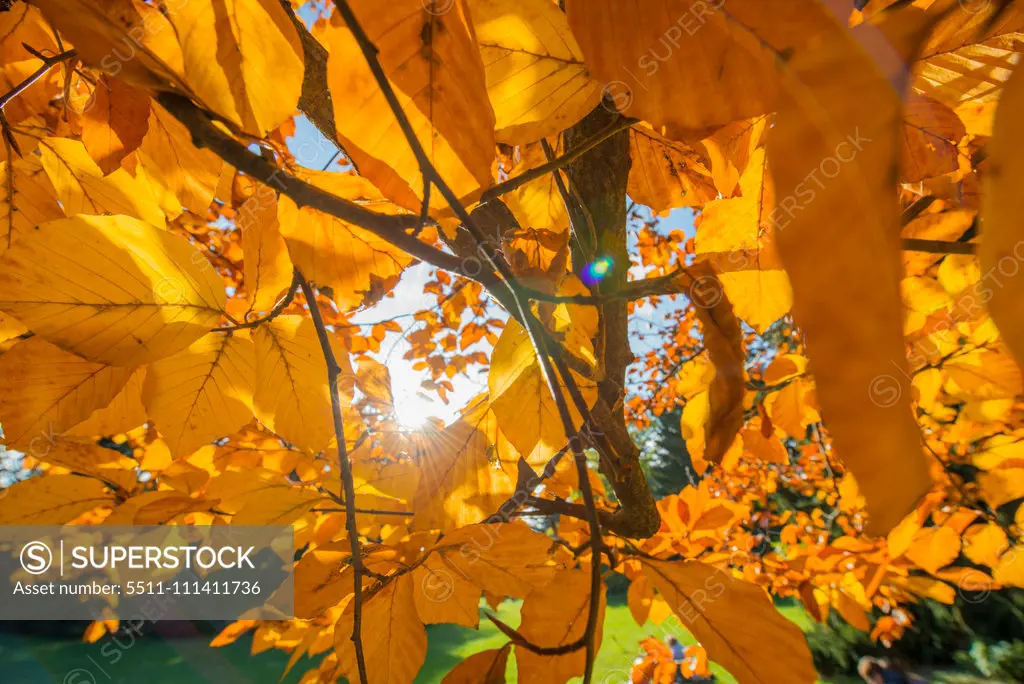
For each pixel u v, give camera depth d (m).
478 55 0.14
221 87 0.14
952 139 0.20
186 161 0.31
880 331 0.05
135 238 0.22
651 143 0.34
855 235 0.06
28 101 0.31
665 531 0.69
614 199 0.35
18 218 0.31
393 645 0.32
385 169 0.14
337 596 0.34
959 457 0.62
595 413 0.27
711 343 0.15
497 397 0.27
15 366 0.25
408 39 0.14
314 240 0.26
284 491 0.45
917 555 0.64
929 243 0.20
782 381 0.55
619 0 0.11
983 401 0.50
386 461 0.46
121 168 0.30
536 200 0.36
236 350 0.27
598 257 0.33
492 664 0.24
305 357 0.28
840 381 0.05
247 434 0.60
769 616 0.21
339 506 0.46
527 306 0.16
